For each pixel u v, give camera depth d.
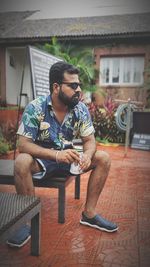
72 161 2.04
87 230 2.21
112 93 9.70
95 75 9.61
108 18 10.49
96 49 9.71
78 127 2.28
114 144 6.80
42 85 3.74
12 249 1.91
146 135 6.34
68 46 9.74
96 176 2.20
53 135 2.21
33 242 1.82
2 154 5.29
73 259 1.80
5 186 3.32
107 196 3.03
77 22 10.54
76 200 2.90
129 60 9.60
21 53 10.66
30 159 2.01
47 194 3.10
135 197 3.00
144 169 4.33
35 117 2.12
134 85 9.52
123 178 3.79
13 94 10.33
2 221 1.38
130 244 2.00
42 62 3.79
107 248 1.94
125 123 6.48
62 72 2.09
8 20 11.25
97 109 7.38
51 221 2.37
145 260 1.79
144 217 2.47
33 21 11.12
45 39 9.73
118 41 9.49
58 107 2.18
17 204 1.61
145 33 8.93
